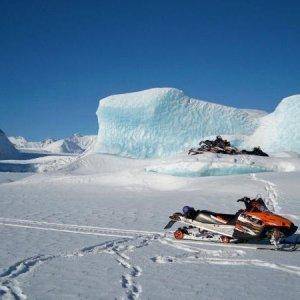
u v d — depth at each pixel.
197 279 6.87
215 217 10.28
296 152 50.56
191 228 10.67
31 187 33.22
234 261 8.16
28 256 8.41
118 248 9.40
